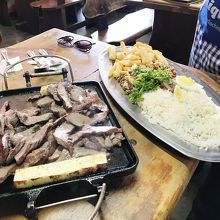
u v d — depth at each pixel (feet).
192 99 4.79
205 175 7.30
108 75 5.80
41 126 3.94
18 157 3.17
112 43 10.16
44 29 15.74
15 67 6.35
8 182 3.06
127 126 4.52
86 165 3.06
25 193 2.84
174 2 10.36
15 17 20.18
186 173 3.69
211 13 6.47
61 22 15.16
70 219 3.01
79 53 7.19
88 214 3.05
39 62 6.42
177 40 11.68
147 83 5.17
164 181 3.51
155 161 3.83
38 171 2.98
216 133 4.20
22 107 4.38
